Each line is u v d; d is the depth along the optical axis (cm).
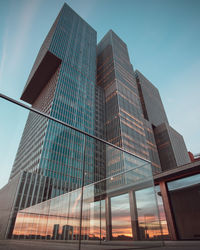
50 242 376
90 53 9244
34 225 374
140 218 639
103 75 9512
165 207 1195
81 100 6369
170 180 1249
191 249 457
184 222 1091
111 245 497
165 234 1133
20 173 432
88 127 5631
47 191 455
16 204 373
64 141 614
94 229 569
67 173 543
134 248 482
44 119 601
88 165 644
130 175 736
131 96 8556
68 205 486
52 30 8869
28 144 528
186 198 1130
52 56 6969
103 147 744
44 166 501
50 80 7350
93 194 638
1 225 325
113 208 690
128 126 6869
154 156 8850
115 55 9550
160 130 10925
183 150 10856
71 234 443
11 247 311
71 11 9838
